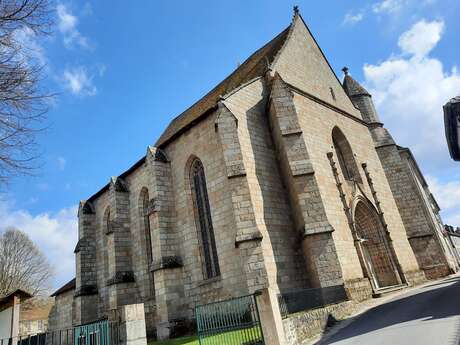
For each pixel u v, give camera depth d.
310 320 14.68
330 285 18.94
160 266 22.27
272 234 20.70
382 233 25.50
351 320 16.09
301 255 21.36
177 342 17.53
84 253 32.50
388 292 22.09
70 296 36.62
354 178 27.19
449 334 9.26
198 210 23.52
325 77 30.89
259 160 22.72
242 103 23.89
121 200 29.28
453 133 10.77
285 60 27.30
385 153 32.59
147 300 25.83
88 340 12.37
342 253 21.38
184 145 25.09
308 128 25.05
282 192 22.78
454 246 48.91
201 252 22.44
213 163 22.75
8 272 60.50
